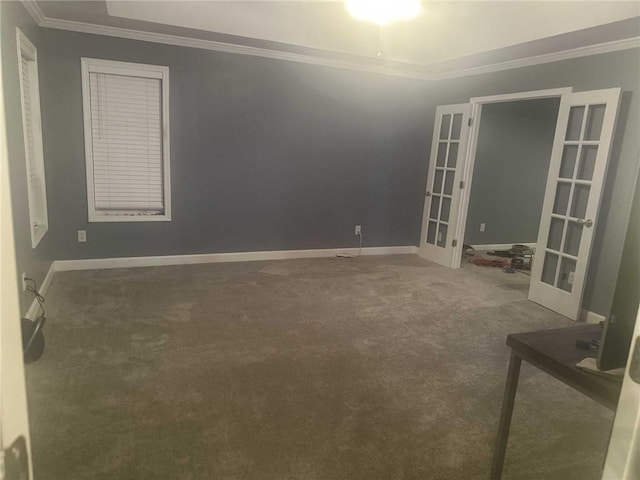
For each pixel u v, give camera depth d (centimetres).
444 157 561
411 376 280
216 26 388
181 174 477
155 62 445
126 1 333
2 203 54
